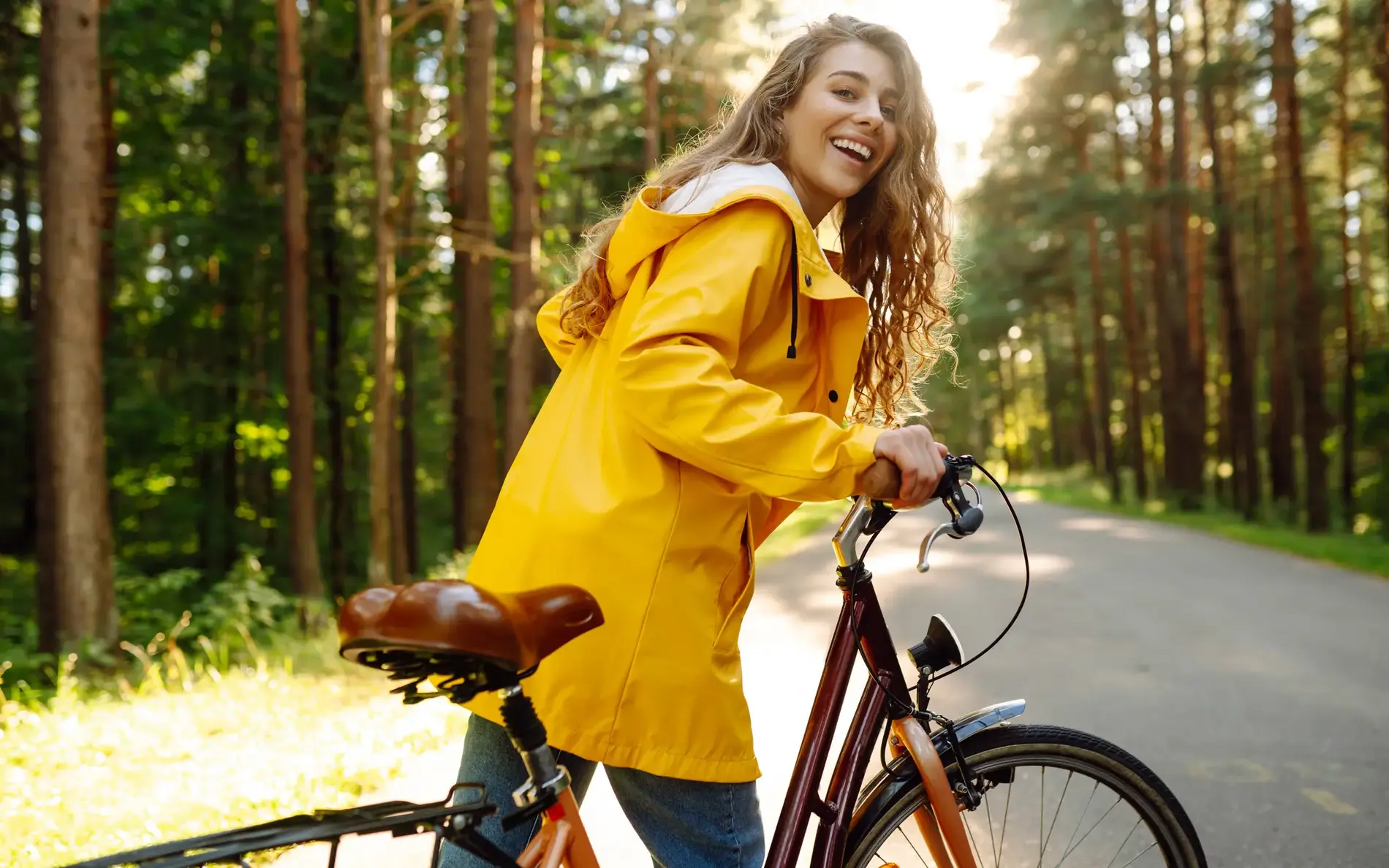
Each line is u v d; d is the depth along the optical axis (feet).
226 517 70.28
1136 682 18.94
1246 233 112.16
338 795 11.82
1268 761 13.99
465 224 46.47
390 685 19.16
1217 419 129.80
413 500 79.36
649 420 5.01
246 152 63.62
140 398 66.49
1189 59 88.74
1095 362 128.47
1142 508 90.99
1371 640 23.16
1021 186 103.45
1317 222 110.01
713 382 4.93
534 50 47.47
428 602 4.19
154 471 68.59
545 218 73.15
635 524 5.24
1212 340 129.29
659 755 5.28
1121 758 6.59
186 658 25.21
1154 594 30.78
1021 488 133.80
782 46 6.29
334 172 59.62
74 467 26.63
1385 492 88.74
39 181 26.78
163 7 53.31
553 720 5.27
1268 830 11.43
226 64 59.06
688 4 61.87
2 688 22.30
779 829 6.04
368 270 65.62
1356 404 95.25
